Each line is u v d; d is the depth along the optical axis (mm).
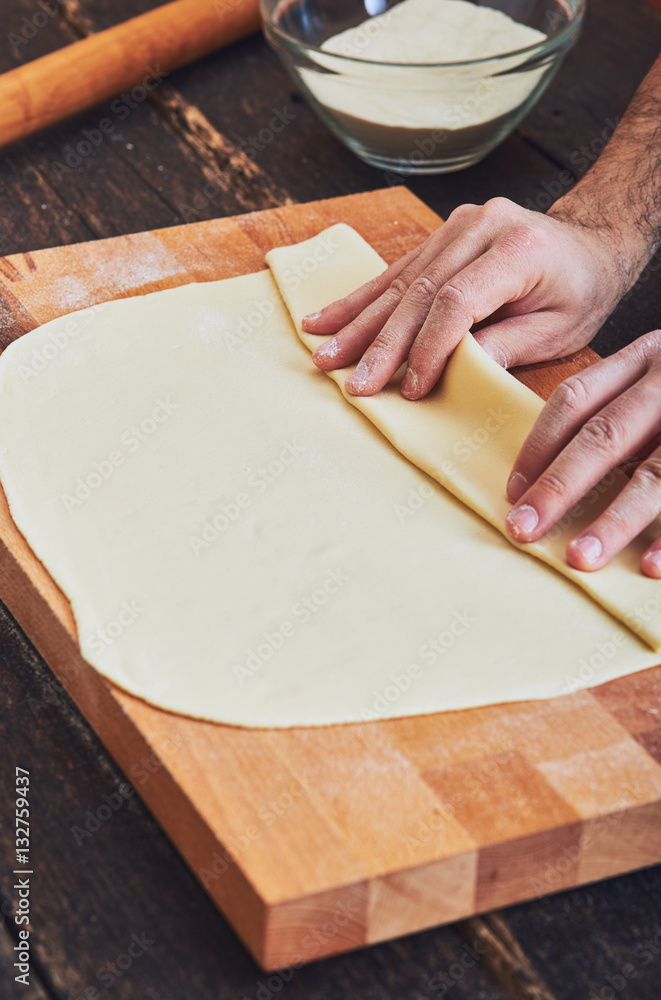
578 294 1034
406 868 651
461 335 942
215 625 789
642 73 1649
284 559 841
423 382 958
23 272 1141
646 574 821
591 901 718
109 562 834
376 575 831
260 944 649
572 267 1019
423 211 1273
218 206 1366
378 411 962
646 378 851
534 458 854
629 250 1107
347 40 1429
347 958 681
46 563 832
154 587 815
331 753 718
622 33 1737
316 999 658
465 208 1050
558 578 836
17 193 1368
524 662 773
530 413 909
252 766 707
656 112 1281
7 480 900
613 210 1144
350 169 1447
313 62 1271
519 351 1021
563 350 1068
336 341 1003
